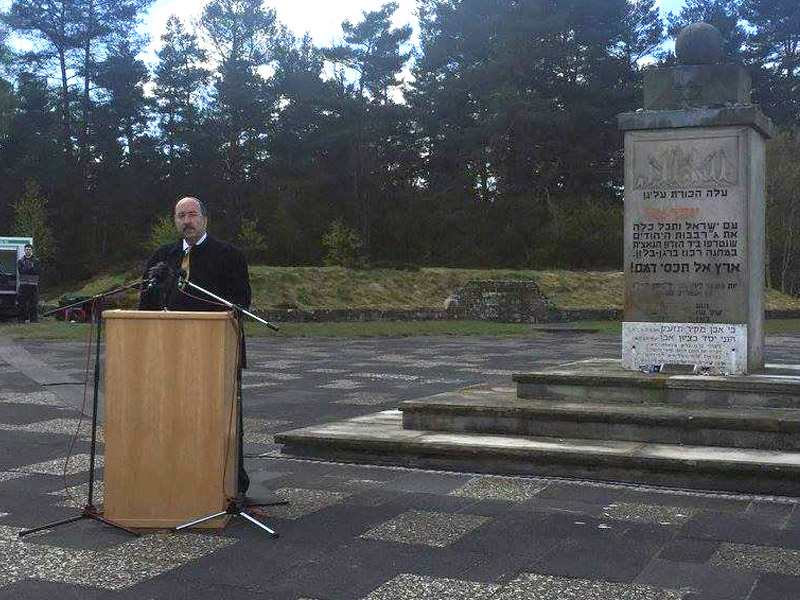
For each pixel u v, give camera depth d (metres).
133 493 5.59
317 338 26.52
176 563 4.90
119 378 5.61
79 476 7.16
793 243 58.50
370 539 5.35
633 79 64.19
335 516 5.88
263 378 14.98
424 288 40.81
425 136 67.88
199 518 5.57
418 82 69.56
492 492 6.55
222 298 6.06
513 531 5.51
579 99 63.22
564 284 43.66
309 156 66.50
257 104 67.38
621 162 63.53
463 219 61.78
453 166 66.94
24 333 23.69
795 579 4.59
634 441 7.52
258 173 67.75
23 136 64.88
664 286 8.72
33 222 53.00
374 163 65.38
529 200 61.47
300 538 5.37
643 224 8.77
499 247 58.47
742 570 4.74
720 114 8.43
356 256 45.19
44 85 66.06
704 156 8.55
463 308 38.03
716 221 8.52
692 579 4.60
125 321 5.61
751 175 8.51
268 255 58.62
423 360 18.88
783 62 69.19
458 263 58.03
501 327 32.28
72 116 67.38
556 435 7.80
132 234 63.44
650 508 6.06
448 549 5.14
